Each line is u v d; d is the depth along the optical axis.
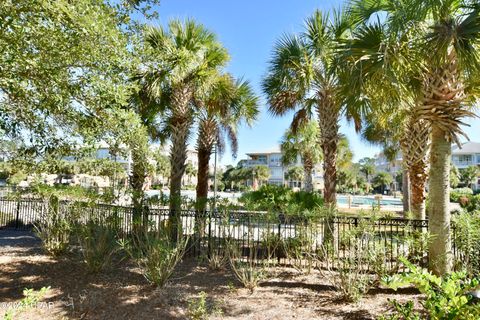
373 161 79.44
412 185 8.16
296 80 7.37
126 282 4.98
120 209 7.01
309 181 20.47
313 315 3.79
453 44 4.05
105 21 3.17
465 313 2.06
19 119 4.09
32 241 8.14
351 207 23.72
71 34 3.13
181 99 7.81
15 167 4.85
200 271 5.68
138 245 6.18
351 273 4.47
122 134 4.06
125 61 3.68
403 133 8.97
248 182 59.19
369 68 4.60
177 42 7.64
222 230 6.76
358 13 5.36
